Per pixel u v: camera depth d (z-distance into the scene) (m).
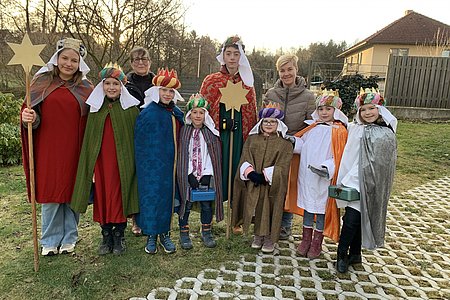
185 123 3.69
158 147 3.42
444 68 12.10
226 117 3.86
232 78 3.94
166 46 17.62
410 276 3.38
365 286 3.20
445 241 4.12
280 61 3.84
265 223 3.58
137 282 3.15
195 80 16.59
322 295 3.05
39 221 4.37
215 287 3.11
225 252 3.73
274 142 3.61
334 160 3.42
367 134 3.19
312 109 3.82
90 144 3.30
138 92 3.99
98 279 3.17
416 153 8.16
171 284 3.13
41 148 3.25
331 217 3.53
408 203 5.37
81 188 3.29
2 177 6.29
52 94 3.22
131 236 4.03
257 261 3.57
